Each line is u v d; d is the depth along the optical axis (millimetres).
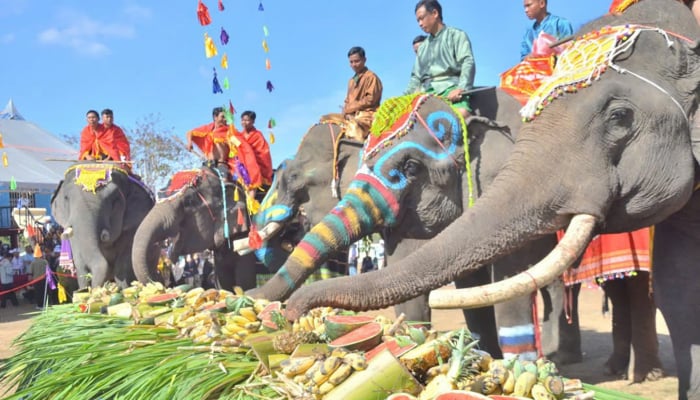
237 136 8570
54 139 20391
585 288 14438
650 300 5133
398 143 4406
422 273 3012
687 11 3133
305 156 6586
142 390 2418
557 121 3076
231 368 2492
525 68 4809
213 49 5336
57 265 17078
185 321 3477
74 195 9461
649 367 5172
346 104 6707
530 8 5773
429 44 5203
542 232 3006
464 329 2150
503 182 3086
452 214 4379
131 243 9891
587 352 6652
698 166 3049
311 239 4508
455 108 4426
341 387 1971
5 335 10742
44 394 2768
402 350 2135
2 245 20438
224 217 8648
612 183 2992
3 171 16516
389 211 4406
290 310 2984
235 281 8805
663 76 3035
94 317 4156
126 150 10492
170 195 8648
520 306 3861
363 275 3053
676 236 3295
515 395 1902
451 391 1831
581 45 3270
